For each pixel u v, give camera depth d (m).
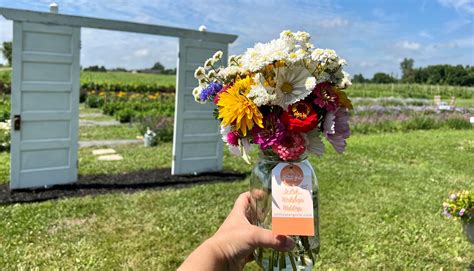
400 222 4.36
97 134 11.01
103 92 24.98
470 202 3.32
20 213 4.32
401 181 6.18
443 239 3.93
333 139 1.22
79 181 5.83
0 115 9.92
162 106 16.98
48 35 5.10
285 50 1.18
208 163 6.68
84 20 5.24
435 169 7.18
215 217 4.35
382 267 3.35
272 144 1.16
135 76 45.50
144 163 7.21
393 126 13.21
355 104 19.97
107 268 3.17
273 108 1.20
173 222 4.18
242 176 6.51
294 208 1.19
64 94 5.40
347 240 3.84
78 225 4.04
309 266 1.25
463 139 10.83
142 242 3.66
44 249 3.48
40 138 5.30
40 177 5.38
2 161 7.15
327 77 1.20
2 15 4.75
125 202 4.80
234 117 1.17
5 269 3.11
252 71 1.19
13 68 4.96
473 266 3.42
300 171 1.22
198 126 6.51
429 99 25.59
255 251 1.30
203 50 6.27
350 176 6.41
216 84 1.35
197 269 1.04
